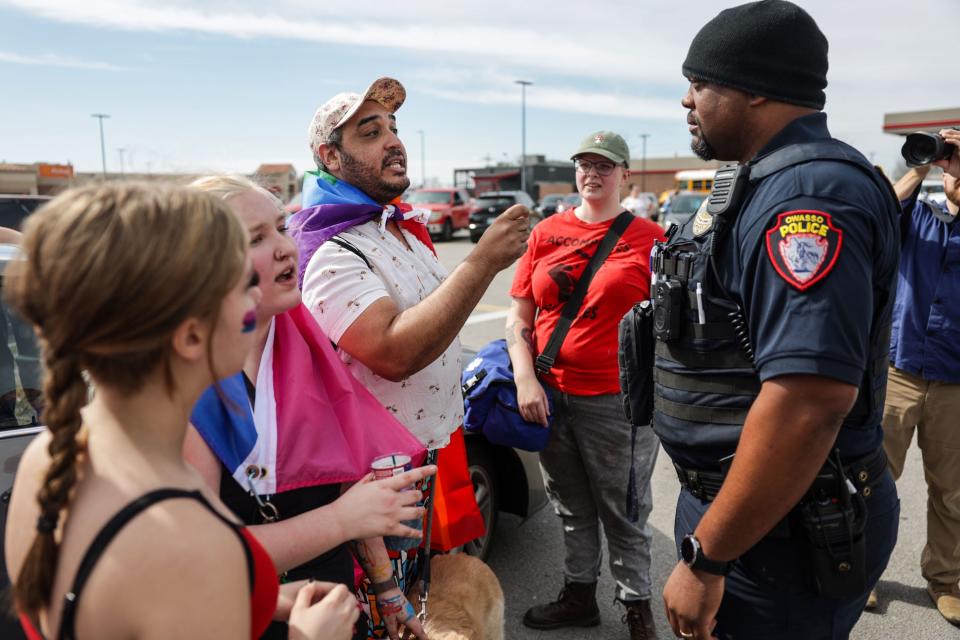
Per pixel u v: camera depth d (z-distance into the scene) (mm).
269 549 1229
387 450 1536
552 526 3602
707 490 1470
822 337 1149
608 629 2773
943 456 2770
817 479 1332
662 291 1469
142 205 732
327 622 1032
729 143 1438
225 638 755
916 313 2725
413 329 1688
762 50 1339
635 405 1728
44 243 717
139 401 781
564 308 2564
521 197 20734
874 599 2861
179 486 789
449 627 1800
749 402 1360
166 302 723
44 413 755
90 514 751
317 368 1504
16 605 810
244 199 1345
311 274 1783
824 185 1225
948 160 2430
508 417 2582
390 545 1738
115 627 725
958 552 2795
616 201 2611
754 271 1267
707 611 1358
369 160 1899
